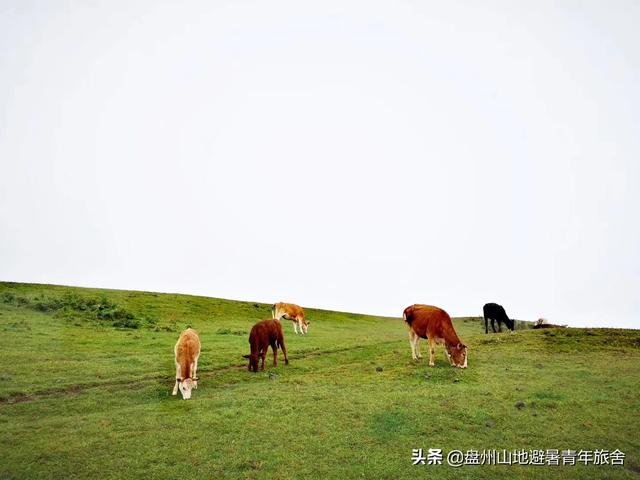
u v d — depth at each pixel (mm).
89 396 13859
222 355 20469
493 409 12414
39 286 39469
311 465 9289
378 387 14875
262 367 18109
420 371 17125
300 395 13852
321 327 38344
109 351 20156
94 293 38812
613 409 12391
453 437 10734
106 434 10711
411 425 11383
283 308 32438
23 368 16406
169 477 8742
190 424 11375
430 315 18453
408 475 8969
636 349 21094
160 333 26344
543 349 21469
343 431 11000
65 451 9750
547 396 13562
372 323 48562
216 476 8805
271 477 8781
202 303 42438
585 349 21250
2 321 24859
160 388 14914
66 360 17953
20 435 10594
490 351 21297
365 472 9047
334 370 18188
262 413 12211
